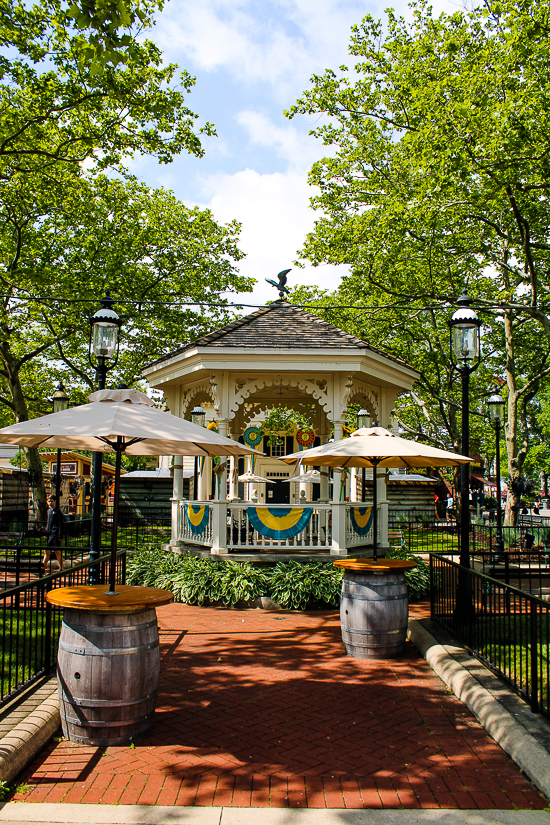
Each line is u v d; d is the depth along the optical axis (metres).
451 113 12.77
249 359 10.91
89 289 18.34
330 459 8.66
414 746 4.67
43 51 12.06
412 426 30.16
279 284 13.27
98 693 4.55
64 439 6.75
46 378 24.61
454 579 7.82
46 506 19.84
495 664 6.37
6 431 5.14
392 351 22.98
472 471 53.28
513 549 16.11
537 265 19.20
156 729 4.96
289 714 5.34
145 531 20.42
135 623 4.72
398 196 15.88
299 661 7.07
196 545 12.12
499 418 15.38
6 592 4.65
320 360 10.93
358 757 4.46
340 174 19.47
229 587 10.08
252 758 4.42
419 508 27.98
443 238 18.67
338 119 19.67
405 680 6.39
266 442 23.80
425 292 19.12
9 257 19.28
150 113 13.84
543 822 3.58
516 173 13.16
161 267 21.78
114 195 20.14
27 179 16.42
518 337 22.34
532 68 12.41
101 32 5.92
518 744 4.41
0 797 3.74
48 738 4.66
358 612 7.24
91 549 7.71
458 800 3.83
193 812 3.63
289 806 3.73
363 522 11.98
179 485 12.85
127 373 22.64
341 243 18.70
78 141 14.66
